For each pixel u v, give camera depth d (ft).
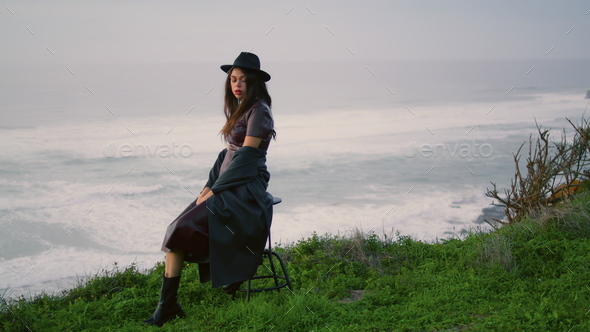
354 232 19.12
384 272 16.57
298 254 17.83
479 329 10.73
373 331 11.19
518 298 12.66
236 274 12.31
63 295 15.28
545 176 21.95
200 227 12.18
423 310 12.17
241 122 13.15
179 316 12.67
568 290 12.94
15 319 12.19
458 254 17.37
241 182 12.61
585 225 18.43
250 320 11.76
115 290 15.10
